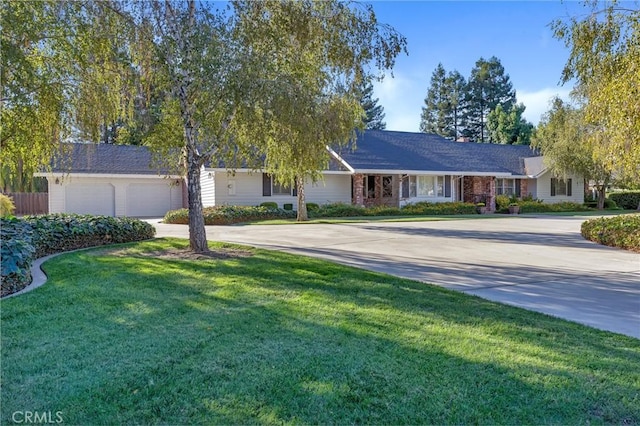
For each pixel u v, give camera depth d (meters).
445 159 26.80
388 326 4.30
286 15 8.48
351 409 2.75
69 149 8.76
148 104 8.60
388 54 9.26
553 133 26.00
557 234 13.66
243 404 2.79
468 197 27.80
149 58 8.02
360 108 14.89
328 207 22.16
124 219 11.52
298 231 14.58
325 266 7.45
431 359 3.49
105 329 4.16
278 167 15.57
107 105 8.09
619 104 8.32
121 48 7.88
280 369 3.29
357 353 3.61
